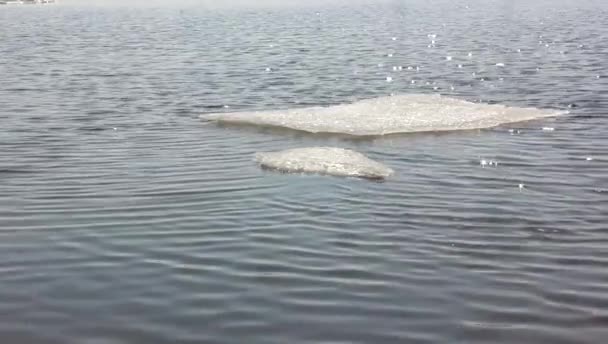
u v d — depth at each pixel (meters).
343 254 8.56
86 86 22.30
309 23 48.69
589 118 17.09
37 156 13.54
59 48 33.47
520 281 7.84
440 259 8.44
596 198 10.88
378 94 21.11
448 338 6.57
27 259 8.41
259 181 11.73
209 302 7.27
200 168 12.63
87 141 14.87
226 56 29.81
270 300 7.32
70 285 7.68
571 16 54.44
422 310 7.12
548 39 35.84
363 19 52.84
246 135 15.53
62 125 16.53
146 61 28.30
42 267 8.16
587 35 37.59
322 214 10.05
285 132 15.86
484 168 12.73
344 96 20.78
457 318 6.96
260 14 58.50
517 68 25.80
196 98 20.30
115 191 11.20
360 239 9.07
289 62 27.97
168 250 8.70
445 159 13.43
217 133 15.73
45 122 16.86
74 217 9.93
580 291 7.60
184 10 64.94
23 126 16.38
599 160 13.19
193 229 9.44
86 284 7.70
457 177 12.11
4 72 25.39
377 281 7.80
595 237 9.20
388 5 74.06
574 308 7.20
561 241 9.05
